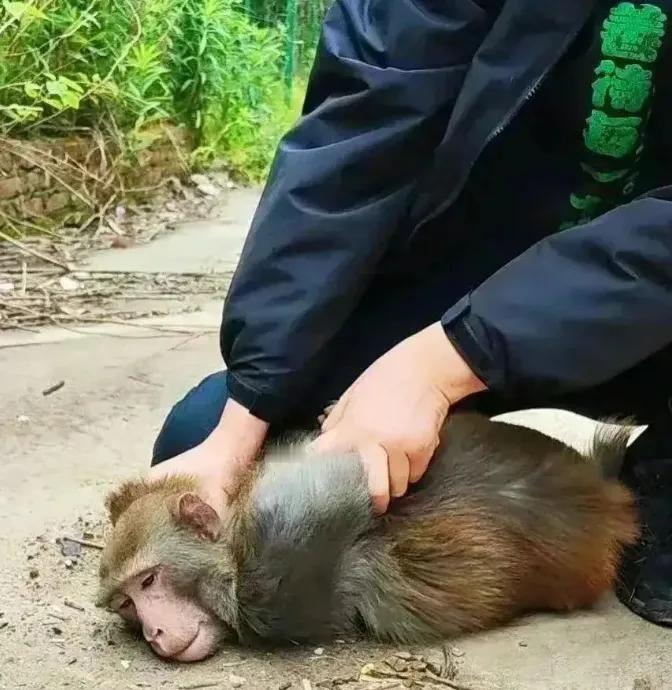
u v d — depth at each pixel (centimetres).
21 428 154
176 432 122
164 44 361
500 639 101
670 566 106
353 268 104
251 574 97
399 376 96
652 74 101
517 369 94
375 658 97
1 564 114
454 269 116
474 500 103
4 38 296
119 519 103
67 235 293
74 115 318
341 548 98
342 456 98
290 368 104
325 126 107
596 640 101
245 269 105
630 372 114
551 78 104
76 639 100
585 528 105
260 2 488
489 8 103
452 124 102
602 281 93
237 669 95
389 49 105
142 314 219
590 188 109
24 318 213
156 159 354
